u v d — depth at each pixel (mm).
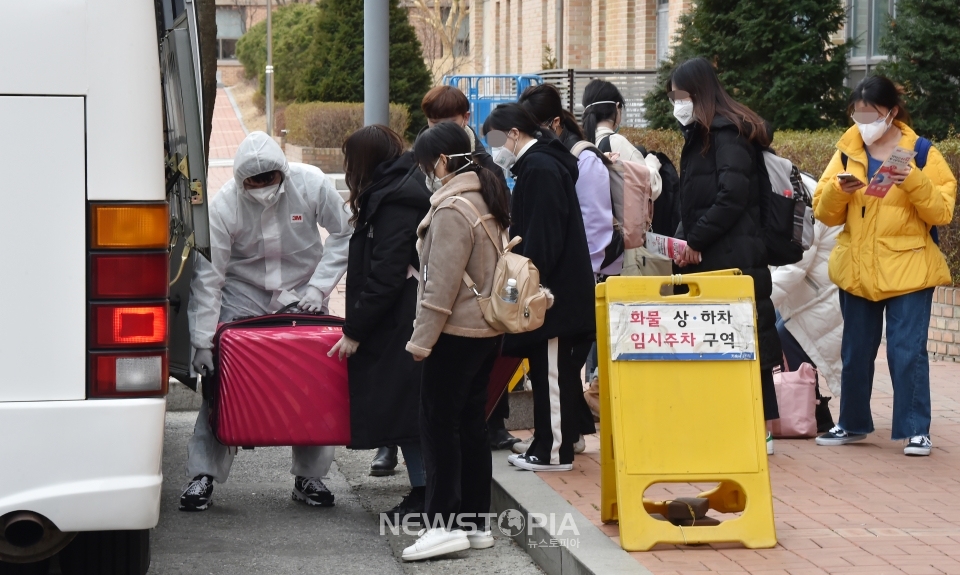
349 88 34688
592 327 6660
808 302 8055
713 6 17984
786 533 5684
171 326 6637
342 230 6836
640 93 25250
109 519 4176
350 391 6129
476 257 5434
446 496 5805
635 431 5461
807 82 17016
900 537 5613
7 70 4102
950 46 13961
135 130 4207
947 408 8703
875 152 7195
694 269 6934
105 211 4188
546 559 5695
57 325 4164
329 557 5992
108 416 4172
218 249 6555
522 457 6965
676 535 5406
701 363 5512
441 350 5512
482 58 50875
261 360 6148
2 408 4113
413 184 6031
